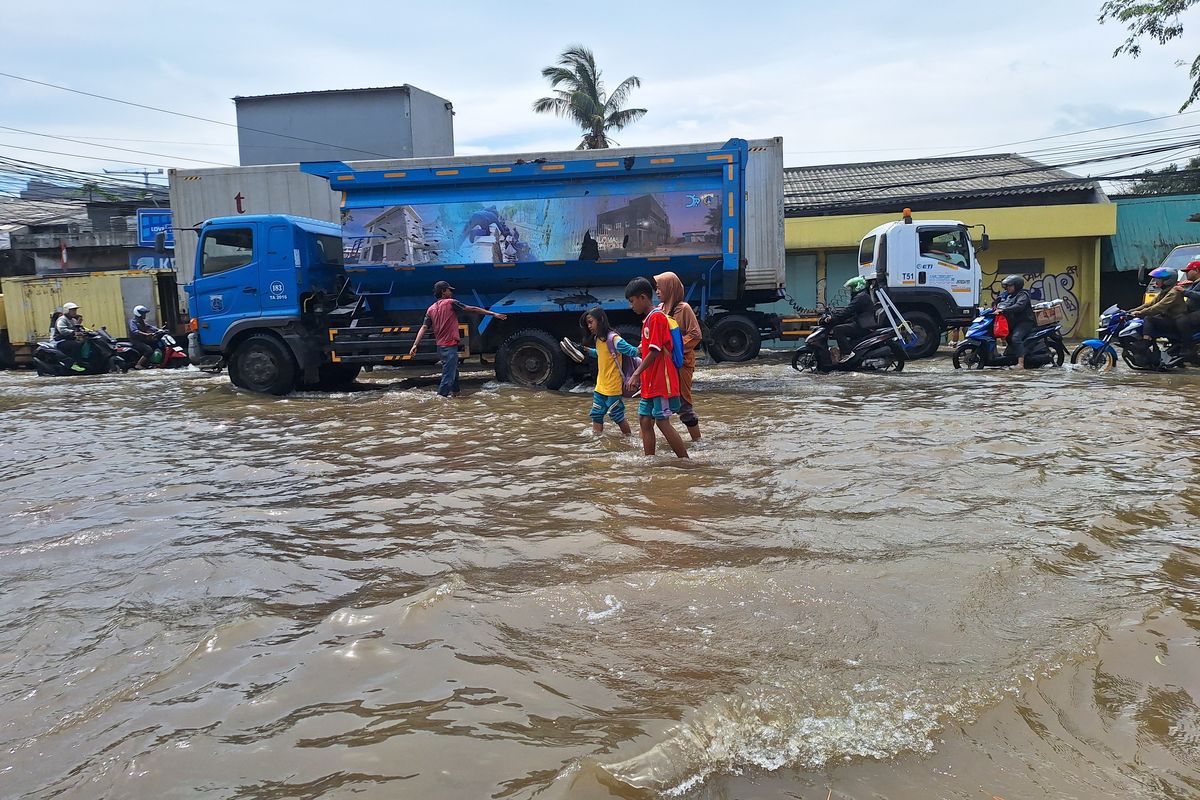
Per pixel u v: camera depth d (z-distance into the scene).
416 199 11.21
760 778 2.02
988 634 2.82
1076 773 2.03
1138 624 2.83
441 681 2.57
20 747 2.28
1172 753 2.10
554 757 2.12
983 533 4.00
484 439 7.35
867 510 4.47
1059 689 2.43
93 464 6.59
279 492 5.44
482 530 4.35
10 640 3.07
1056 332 11.94
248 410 9.94
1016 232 19.86
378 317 12.05
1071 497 4.66
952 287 14.66
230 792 2.01
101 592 3.58
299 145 26.19
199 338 11.62
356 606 3.26
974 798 1.93
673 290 6.74
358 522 4.61
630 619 3.04
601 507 4.71
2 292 19.14
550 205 11.05
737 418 8.00
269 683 2.60
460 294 11.69
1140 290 20.94
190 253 16.38
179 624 3.18
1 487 5.79
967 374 11.45
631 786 1.97
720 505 4.68
